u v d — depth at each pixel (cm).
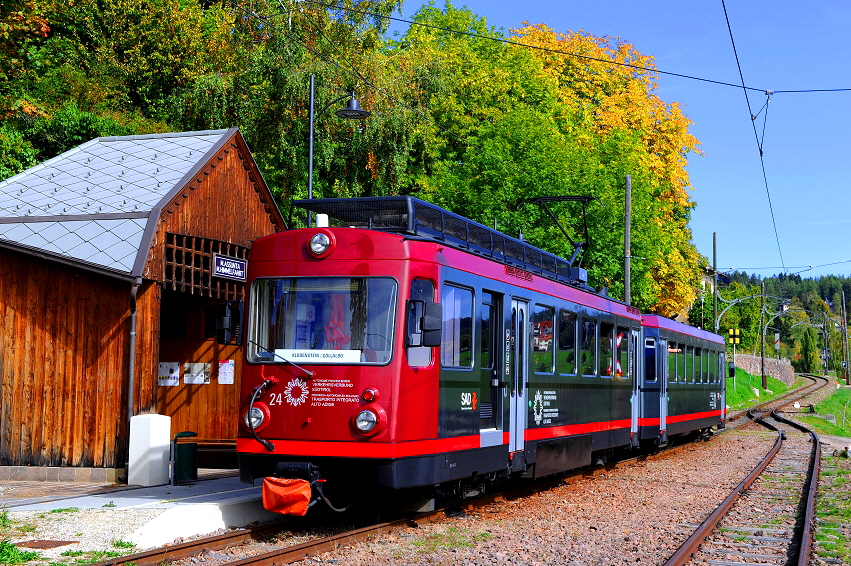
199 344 1727
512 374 1327
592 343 1716
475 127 3600
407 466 1043
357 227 1214
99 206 1588
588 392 1675
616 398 1864
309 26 3108
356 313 1067
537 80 3781
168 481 1402
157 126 3312
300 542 987
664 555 970
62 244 1501
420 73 3141
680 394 2498
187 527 991
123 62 3903
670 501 1422
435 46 3734
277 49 2822
